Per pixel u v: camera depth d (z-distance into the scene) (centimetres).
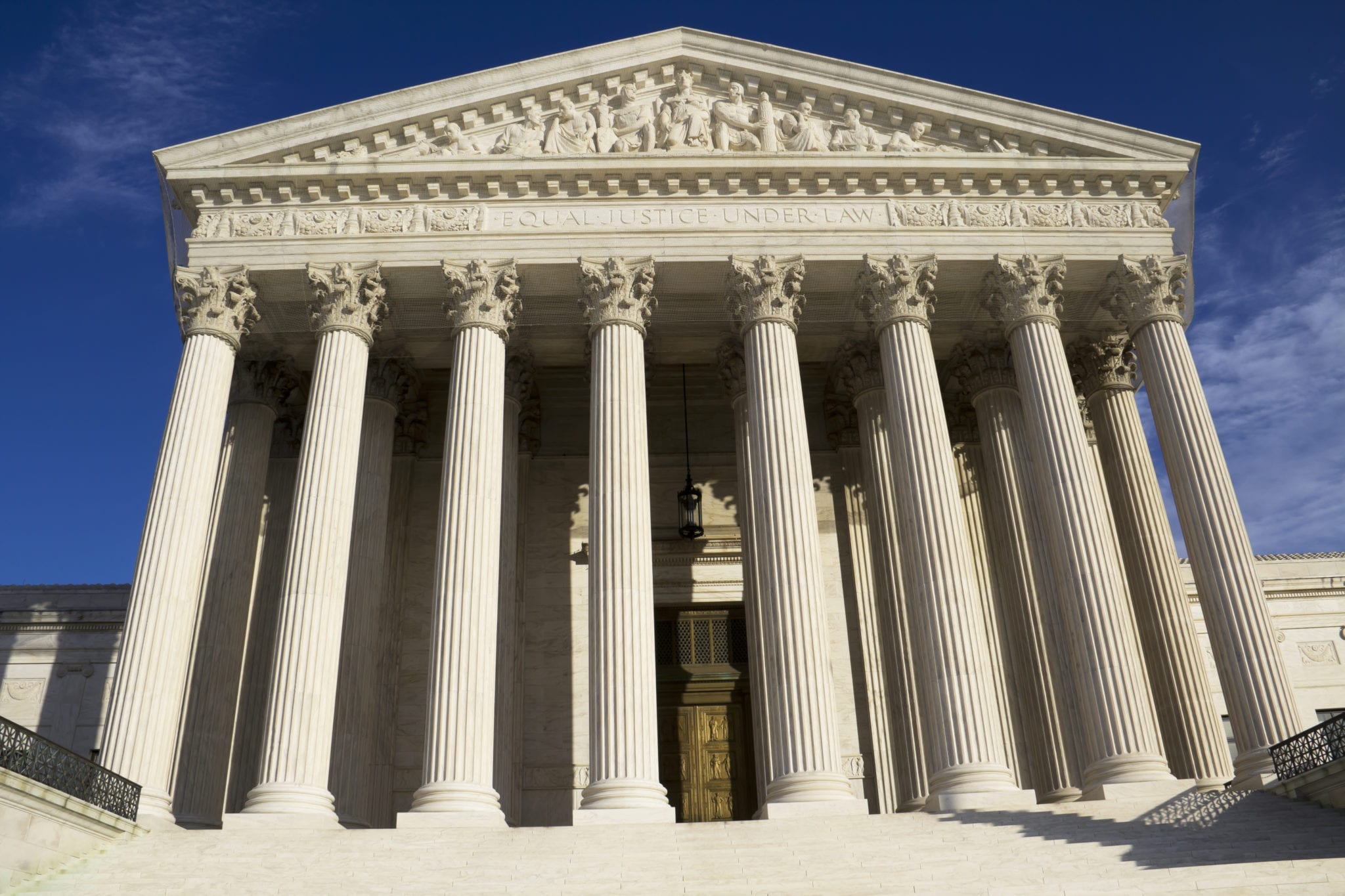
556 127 3722
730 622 4378
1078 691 3112
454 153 3684
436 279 3575
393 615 4106
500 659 3662
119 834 2522
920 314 3503
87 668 4712
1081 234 3647
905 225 3625
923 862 2261
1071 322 3966
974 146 3769
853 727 3947
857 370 4078
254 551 3769
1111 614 3088
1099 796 2889
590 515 3216
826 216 3634
